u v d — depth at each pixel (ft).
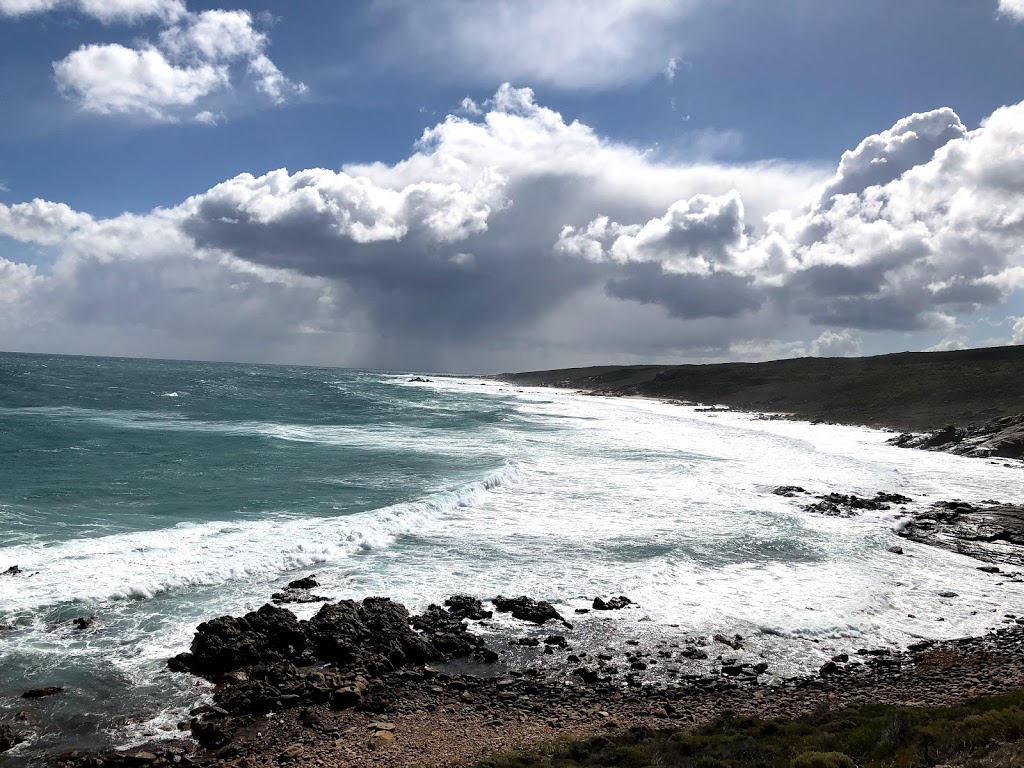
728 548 62.28
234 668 35.99
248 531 58.23
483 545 60.23
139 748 28.86
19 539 51.88
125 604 42.63
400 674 37.06
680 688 36.55
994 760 22.29
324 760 28.30
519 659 39.65
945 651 42.14
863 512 80.74
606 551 59.93
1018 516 80.28
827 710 32.78
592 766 25.45
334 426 143.23
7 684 32.91
